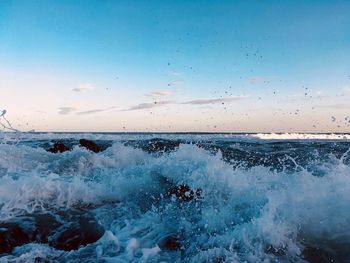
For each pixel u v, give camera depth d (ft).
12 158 28.68
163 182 21.04
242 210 16.08
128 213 17.81
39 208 17.95
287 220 14.15
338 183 16.98
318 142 65.41
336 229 13.92
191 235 14.83
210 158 22.85
